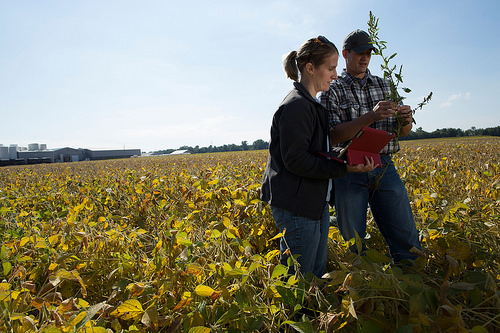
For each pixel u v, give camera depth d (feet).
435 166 16.43
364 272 6.47
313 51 7.09
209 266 6.73
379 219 9.49
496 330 6.03
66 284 7.41
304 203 7.08
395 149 8.99
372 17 8.07
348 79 9.48
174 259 7.15
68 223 9.47
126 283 7.02
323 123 7.44
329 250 8.99
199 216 12.17
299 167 6.76
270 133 7.47
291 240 7.30
